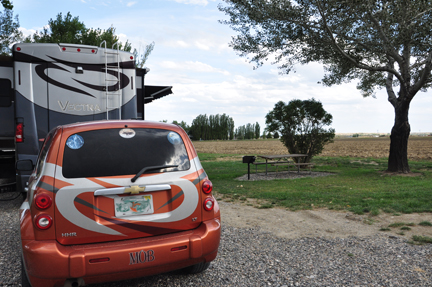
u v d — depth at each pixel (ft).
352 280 11.05
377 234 16.43
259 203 25.27
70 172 8.94
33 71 21.43
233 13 40.27
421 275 11.32
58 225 8.53
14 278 11.37
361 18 37.17
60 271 8.16
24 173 21.26
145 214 9.45
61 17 64.69
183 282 11.12
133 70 24.09
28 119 21.29
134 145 9.97
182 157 10.40
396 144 44.45
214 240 9.94
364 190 29.37
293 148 54.70
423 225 17.67
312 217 20.33
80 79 22.39
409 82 42.04
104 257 8.43
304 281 11.05
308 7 36.91
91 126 10.00
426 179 36.60
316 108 52.16
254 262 12.87
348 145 224.53
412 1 34.88
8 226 18.40
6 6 55.52
